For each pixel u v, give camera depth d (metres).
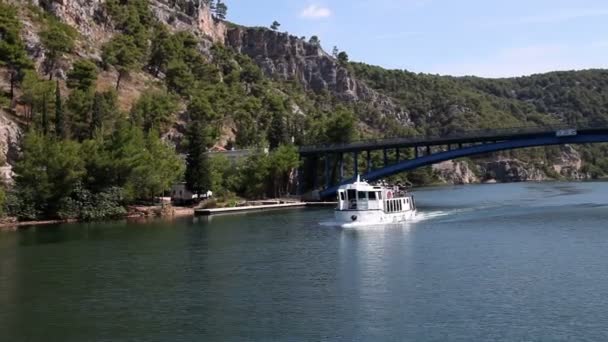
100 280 53.53
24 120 128.25
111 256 65.38
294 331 38.53
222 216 111.44
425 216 102.50
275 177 146.12
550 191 183.62
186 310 43.72
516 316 40.22
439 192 192.00
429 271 54.25
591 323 38.47
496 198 151.88
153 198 124.06
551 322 38.84
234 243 73.75
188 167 127.75
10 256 66.25
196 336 38.22
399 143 137.38
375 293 46.94
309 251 66.81
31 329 40.19
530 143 122.19
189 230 87.81
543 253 61.56
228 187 140.25
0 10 145.62
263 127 196.38
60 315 43.12
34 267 59.75
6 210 98.50
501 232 78.12
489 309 41.88
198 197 129.12
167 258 63.81
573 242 67.94
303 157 155.50
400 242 71.69
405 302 44.19
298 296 46.72
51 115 126.62
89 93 138.62
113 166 108.88
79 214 104.38
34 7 183.00
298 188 152.62
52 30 161.62
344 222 91.62
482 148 127.12
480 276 51.66
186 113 174.88
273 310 43.12
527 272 52.72
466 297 45.06
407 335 37.16
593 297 44.16
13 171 102.00
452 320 39.69
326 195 144.12
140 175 112.25
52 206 103.62
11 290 50.44
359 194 92.00
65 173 103.31
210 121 175.00
